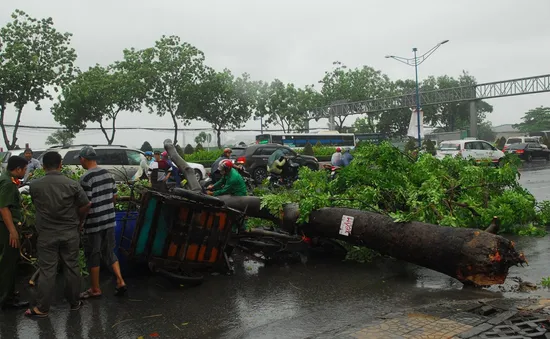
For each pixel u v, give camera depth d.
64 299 5.79
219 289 6.21
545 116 89.69
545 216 10.27
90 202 5.55
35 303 5.23
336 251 8.25
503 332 4.36
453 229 6.00
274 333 4.66
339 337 4.41
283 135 37.53
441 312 4.98
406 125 65.69
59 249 5.29
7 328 4.87
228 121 41.75
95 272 5.79
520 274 6.63
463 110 70.94
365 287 6.22
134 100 37.06
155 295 5.95
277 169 17.23
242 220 6.96
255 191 9.25
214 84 39.19
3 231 5.36
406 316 4.89
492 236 5.69
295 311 5.35
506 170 9.73
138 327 4.89
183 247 6.23
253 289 6.20
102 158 16.62
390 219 6.67
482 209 8.75
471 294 5.73
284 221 7.85
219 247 6.53
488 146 28.84
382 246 6.66
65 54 26.88
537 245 8.45
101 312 5.33
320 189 8.53
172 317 5.17
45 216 5.14
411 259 6.37
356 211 7.14
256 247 7.59
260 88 49.31
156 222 6.02
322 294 5.95
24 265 6.84
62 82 26.88
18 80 25.48
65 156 15.93
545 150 36.88
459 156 10.45
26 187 8.91
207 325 4.94
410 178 8.59
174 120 38.81
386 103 49.44
